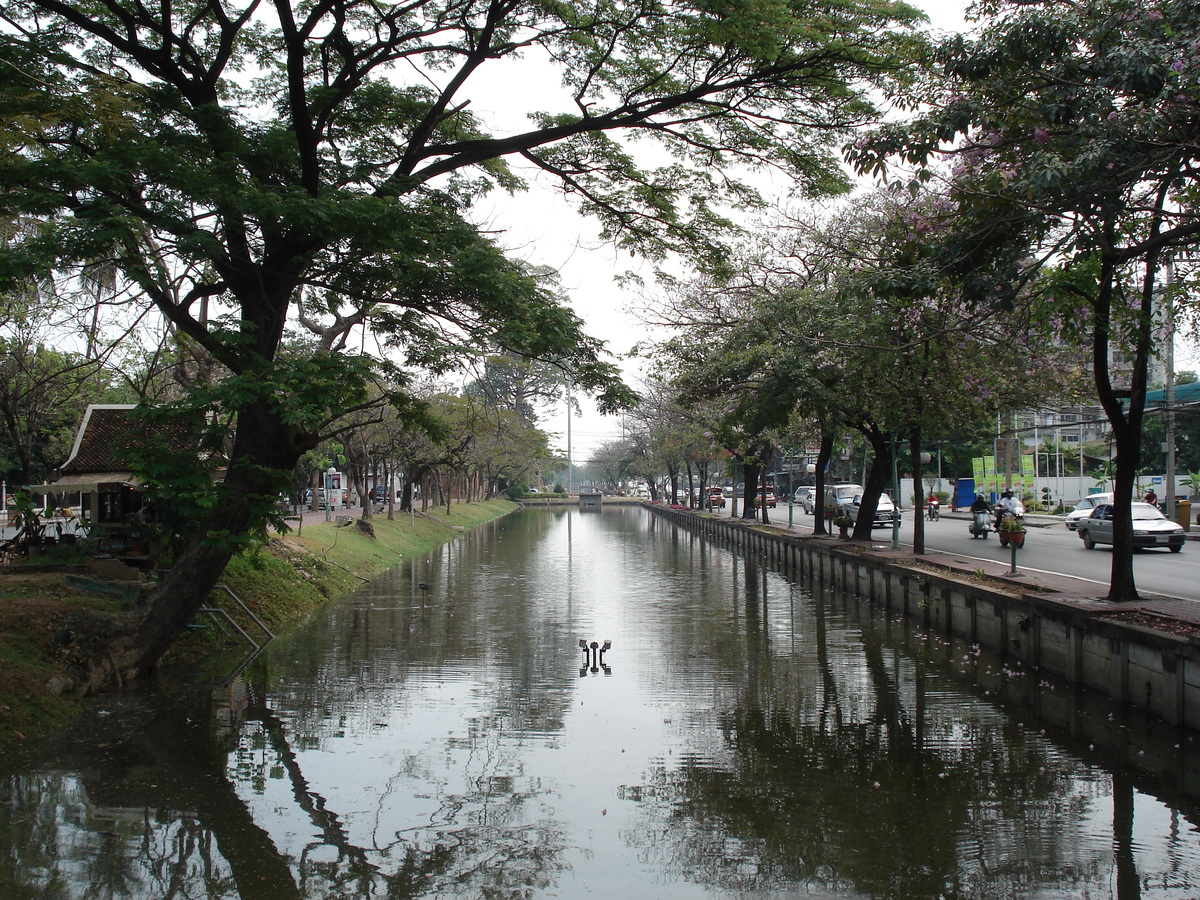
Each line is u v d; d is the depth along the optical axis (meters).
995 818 8.08
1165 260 11.59
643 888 6.79
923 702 12.12
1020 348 16.58
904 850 7.44
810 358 21.31
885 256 13.35
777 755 10.02
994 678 13.28
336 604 21.83
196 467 11.96
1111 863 7.14
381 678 13.73
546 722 11.37
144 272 10.12
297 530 28.17
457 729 11.05
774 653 15.69
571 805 8.53
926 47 10.22
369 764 9.72
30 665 11.26
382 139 14.16
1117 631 10.91
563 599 23.00
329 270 12.21
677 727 11.14
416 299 12.26
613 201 14.39
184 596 12.91
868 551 23.14
